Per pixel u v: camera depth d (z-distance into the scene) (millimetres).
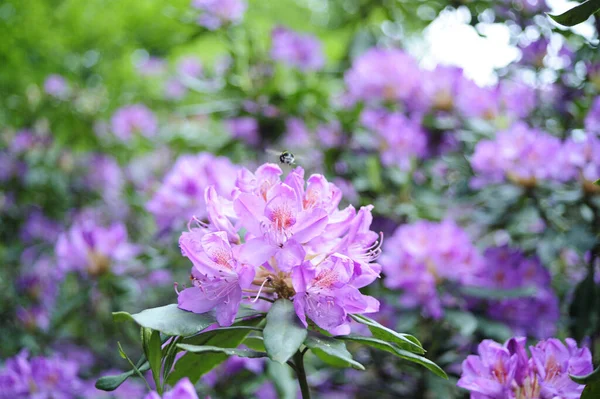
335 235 714
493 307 1137
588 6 696
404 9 1634
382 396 1348
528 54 1326
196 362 774
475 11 1401
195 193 1286
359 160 1445
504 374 758
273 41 1612
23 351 1184
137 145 2068
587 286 1095
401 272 1120
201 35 1625
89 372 1596
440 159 1449
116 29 2416
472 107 1358
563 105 1293
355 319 718
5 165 1979
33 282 1697
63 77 2174
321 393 1344
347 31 1918
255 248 697
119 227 1416
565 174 1133
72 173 2027
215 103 1604
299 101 1555
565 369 759
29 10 2312
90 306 1669
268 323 686
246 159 1654
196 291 711
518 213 1184
